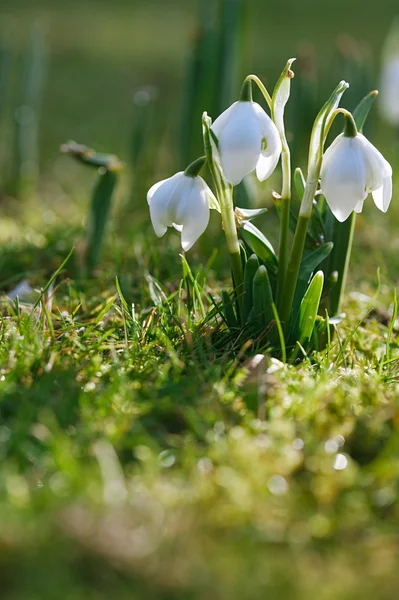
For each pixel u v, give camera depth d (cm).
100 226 79
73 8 312
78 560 57
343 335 72
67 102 179
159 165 119
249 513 58
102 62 218
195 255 82
